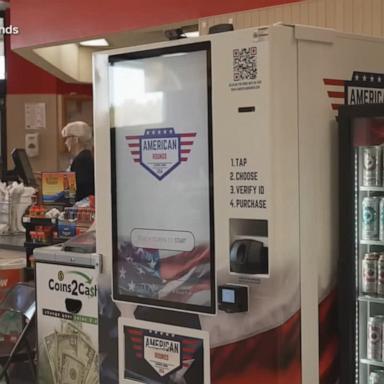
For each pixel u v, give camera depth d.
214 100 2.38
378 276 2.45
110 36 6.09
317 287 2.41
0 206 5.51
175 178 2.51
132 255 2.65
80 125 6.66
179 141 2.49
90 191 6.09
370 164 2.43
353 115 2.36
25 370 3.86
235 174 2.34
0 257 4.91
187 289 2.49
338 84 2.47
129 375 2.69
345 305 2.44
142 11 5.59
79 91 9.56
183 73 2.47
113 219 2.71
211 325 2.43
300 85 2.33
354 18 4.12
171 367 2.55
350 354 2.44
